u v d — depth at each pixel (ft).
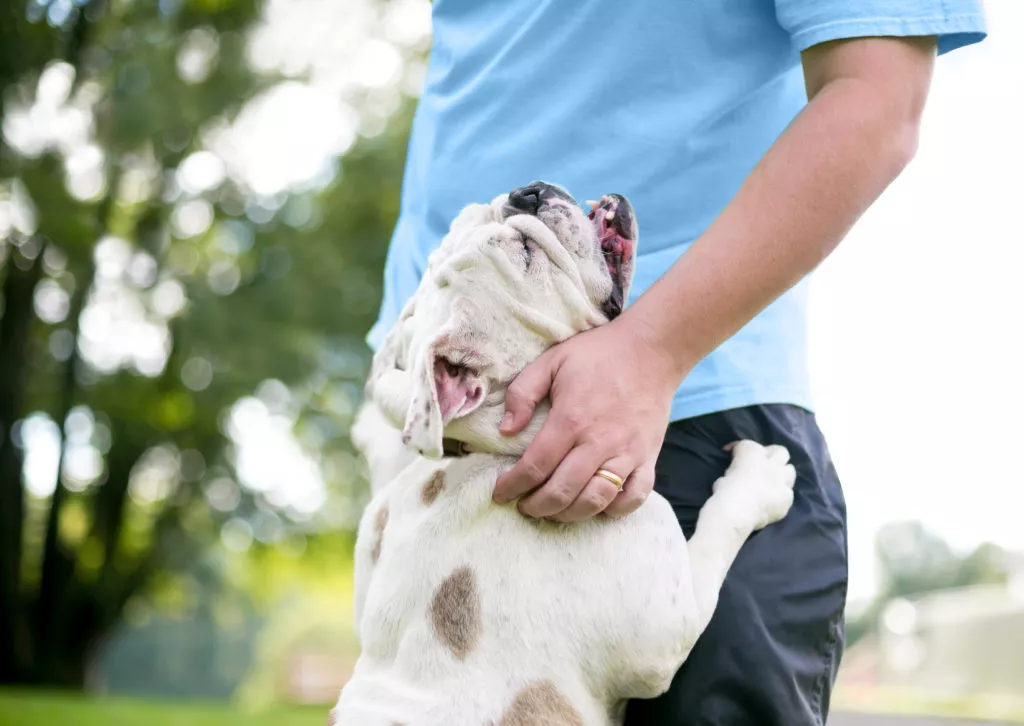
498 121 9.21
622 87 8.81
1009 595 60.39
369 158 58.49
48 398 63.16
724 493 8.57
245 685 126.82
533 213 8.27
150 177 56.13
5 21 43.75
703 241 7.79
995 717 33.83
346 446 61.52
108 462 64.75
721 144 8.87
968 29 7.96
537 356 8.11
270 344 56.80
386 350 8.84
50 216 49.19
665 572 8.02
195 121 51.52
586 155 8.91
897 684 65.10
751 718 8.17
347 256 59.82
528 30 9.06
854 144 7.70
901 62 7.90
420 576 8.39
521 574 8.12
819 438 9.29
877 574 101.71
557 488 7.57
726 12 8.68
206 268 60.80
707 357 8.86
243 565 87.56
